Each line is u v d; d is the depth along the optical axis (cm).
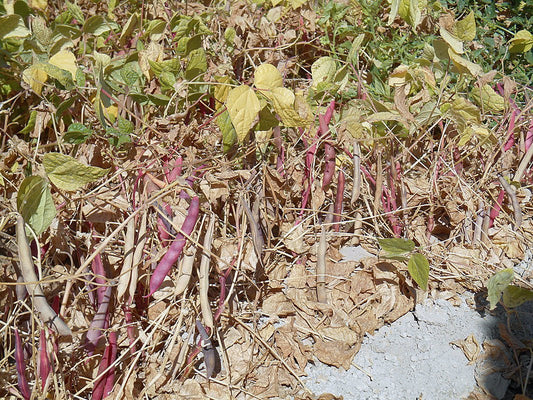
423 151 109
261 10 136
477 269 95
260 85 88
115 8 132
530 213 106
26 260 64
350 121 91
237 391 76
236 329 82
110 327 77
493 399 77
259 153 95
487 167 103
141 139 88
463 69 100
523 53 137
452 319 87
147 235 79
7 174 88
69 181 75
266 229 91
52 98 92
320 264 86
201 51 91
